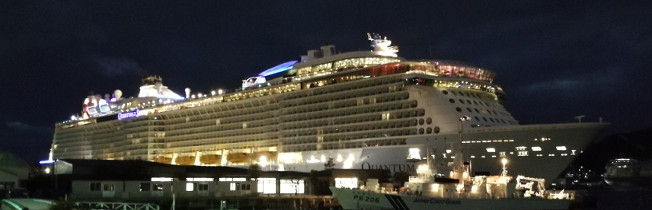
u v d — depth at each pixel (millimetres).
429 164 106125
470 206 84125
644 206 132375
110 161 119062
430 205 85500
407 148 138125
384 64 147750
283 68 180750
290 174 124875
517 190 87625
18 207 83312
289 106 166875
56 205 78938
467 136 129750
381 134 144125
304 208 102062
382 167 142125
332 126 155000
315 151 157125
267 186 121562
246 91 181875
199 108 195000
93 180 105562
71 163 115062
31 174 131625
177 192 107250
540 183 95250
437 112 136375
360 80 150625
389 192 89750
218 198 103312
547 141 122688
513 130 124938
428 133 136125
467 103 140000
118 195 103438
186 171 115750
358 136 148625
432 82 140750
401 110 141750
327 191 125250
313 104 160875
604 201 150875
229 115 187250
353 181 127688
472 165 128875
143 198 99688
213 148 189250
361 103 149875
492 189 86438
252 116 179000
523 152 124562
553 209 86688
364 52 164750
